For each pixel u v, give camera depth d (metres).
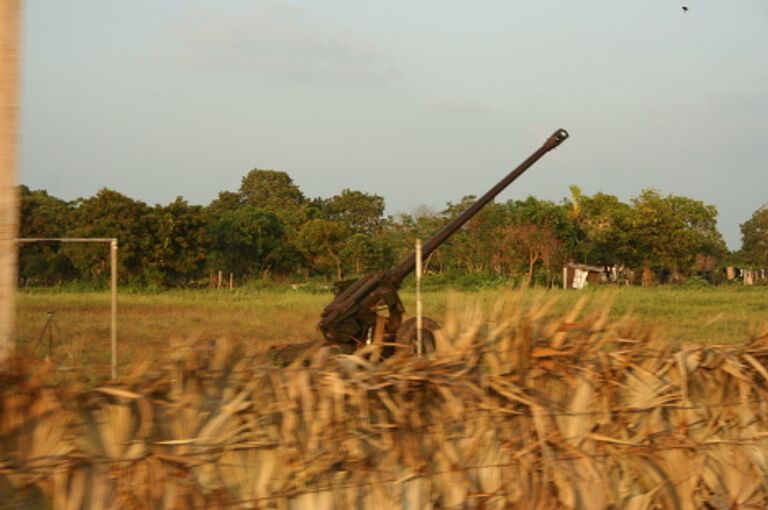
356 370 6.69
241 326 31.70
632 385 7.95
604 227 92.50
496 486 7.00
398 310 15.62
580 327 7.93
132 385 5.92
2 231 6.66
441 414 6.91
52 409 5.55
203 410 6.06
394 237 92.69
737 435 8.38
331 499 6.32
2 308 6.64
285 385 6.29
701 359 8.36
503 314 7.76
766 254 118.00
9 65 6.68
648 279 84.94
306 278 87.19
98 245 55.97
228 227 84.75
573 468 7.34
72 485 5.54
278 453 6.18
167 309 41.03
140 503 5.70
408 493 6.64
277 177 144.62
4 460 5.41
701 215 112.38
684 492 7.86
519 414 7.30
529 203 84.31
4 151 6.68
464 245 78.06
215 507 5.93
